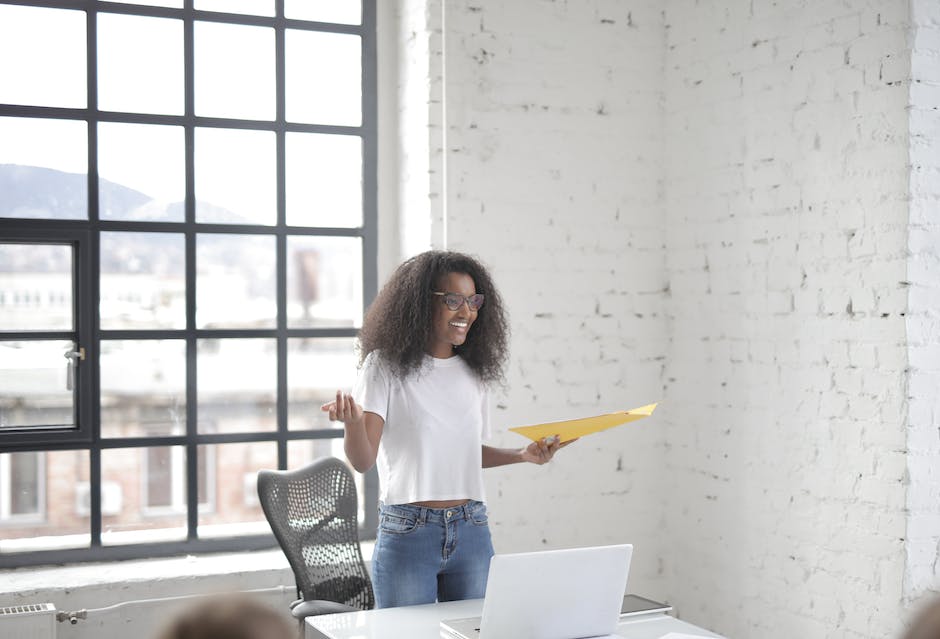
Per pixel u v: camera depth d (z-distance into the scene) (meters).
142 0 4.02
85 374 3.93
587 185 4.27
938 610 0.75
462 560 2.84
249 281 4.20
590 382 4.27
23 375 3.87
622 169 4.33
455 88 4.05
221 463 4.14
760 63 3.91
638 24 4.34
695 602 4.27
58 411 3.92
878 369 3.45
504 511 4.14
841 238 3.58
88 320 3.94
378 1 4.35
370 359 2.90
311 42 4.27
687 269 4.29
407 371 2.85
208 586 3.80
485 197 4.10
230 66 4.16
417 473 2.81
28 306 3.88
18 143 3.87
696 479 4.25
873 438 3.47
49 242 3.90
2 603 3.55
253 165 4.20
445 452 2.85
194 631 0.83
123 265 4.01
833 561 3.62
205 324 4.13
